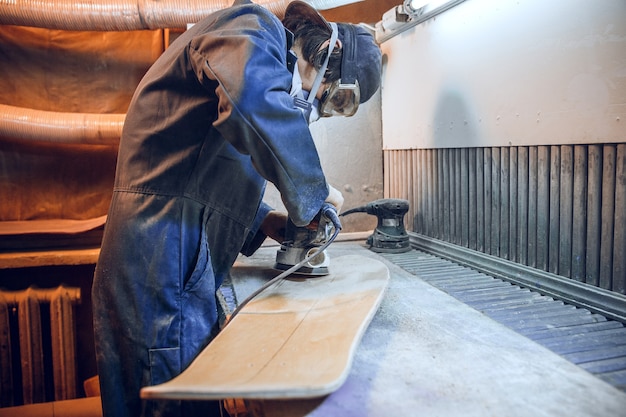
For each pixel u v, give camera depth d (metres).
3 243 1.99
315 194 1.07
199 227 1.22
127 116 1.25
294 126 1.01
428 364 0.87
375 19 2.17
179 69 1.12
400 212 1.85
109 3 1.76
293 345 0.87
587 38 1.13
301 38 1.27
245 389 0.68
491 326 1.05
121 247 1.19
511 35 1.37
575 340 0.98
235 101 0.94
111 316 1.21
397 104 2.07
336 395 0.77
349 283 1.27
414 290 1.33
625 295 1.08
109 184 2.19
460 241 1.69
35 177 2.13
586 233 1.19
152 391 0.68
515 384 0.78
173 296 1.19
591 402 0.72
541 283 1.30
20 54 2.06
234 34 1.00
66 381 2.02
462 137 1.63
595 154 1.15
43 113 1.89
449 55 1.67
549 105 1.25
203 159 1.20
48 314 2.13
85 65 2.12
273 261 1.81
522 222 1.39
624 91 1.05
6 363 1.98
